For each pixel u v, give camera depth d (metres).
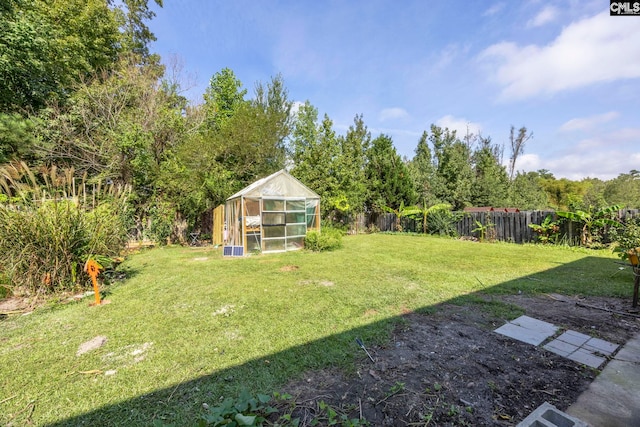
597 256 8.04
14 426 1.97
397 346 2.97
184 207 13.72
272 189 10.17
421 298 4.52
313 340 3.14
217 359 2.79
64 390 2.36
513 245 10.94
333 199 15.27
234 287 5.33
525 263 7.18
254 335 3.31
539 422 1.85
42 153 10.34
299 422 1.91
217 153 14.26
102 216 6.02
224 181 14.02
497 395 2.16
